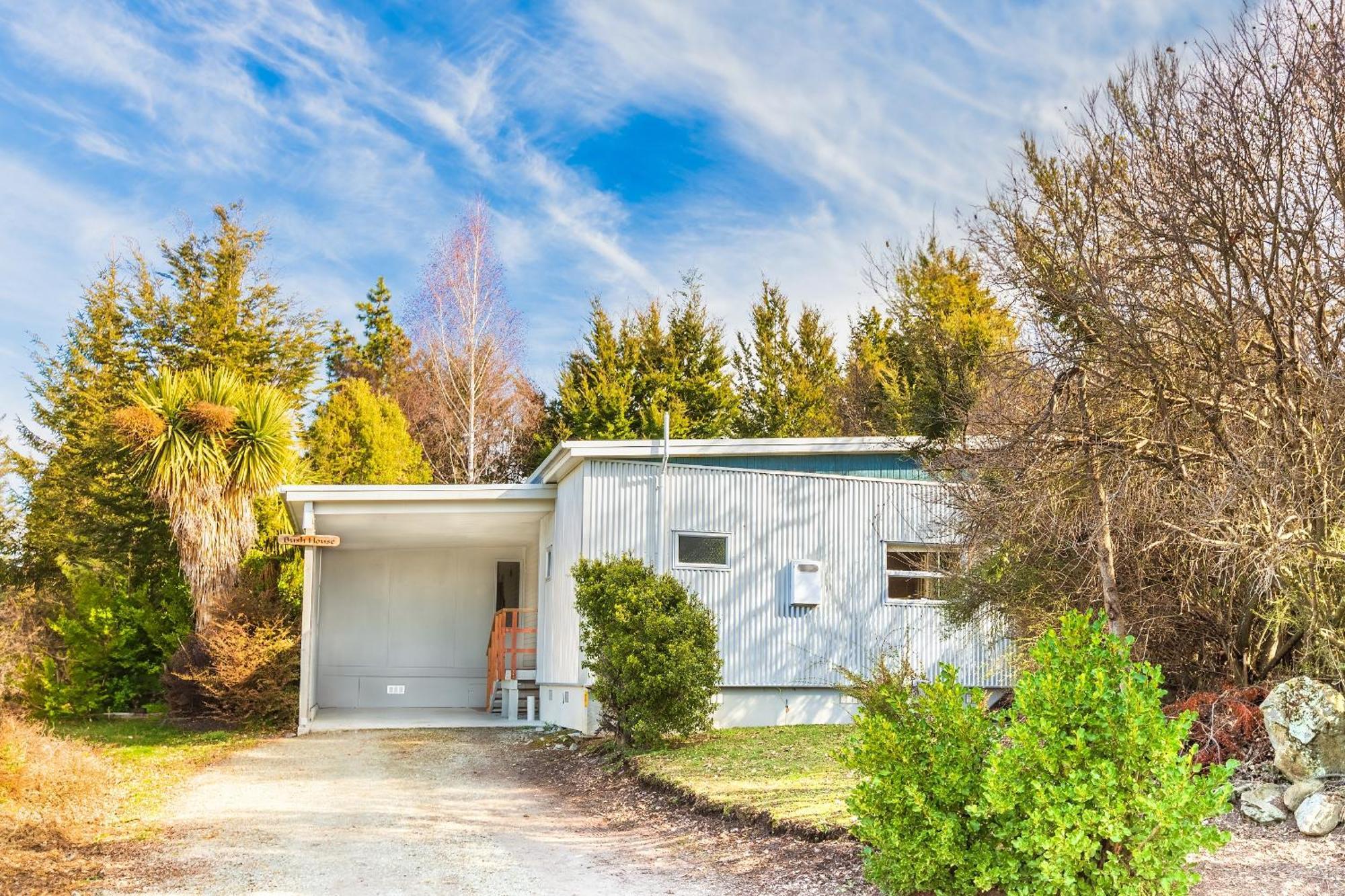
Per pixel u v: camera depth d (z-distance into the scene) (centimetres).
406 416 3953
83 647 2144
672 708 1393
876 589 1784
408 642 2498
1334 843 704
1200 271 914
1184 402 955
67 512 2812
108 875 816
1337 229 898
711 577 1703
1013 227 1061
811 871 795
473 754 1591
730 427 3531
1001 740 743
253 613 1922
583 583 1480
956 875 639
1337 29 877
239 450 1947
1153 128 955
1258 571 839
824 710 1730
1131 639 639
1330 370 860
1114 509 1032
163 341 3072
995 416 1077
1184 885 582
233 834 992
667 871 846
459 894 773
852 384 2966
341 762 1496
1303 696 812
